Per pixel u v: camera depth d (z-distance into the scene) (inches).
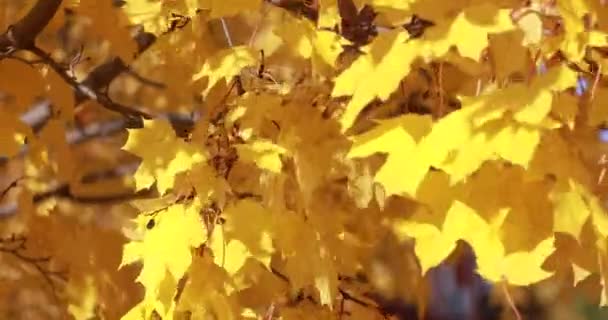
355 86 58.3
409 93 66.2
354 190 67.0
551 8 56.7
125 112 76.0
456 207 55.6
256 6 65.6
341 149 66.3
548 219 55.0
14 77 71.5
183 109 75.4
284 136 65.7
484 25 55.9
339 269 69.6
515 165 55.5
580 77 58.4
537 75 56.0
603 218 54.8
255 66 67.1
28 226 77.7
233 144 64.4
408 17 60.2
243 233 61.5
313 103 66.7
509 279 54.5
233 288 62.7
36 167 74.2
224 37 72.2
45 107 80.2
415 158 54.9
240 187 65.8
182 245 59.8
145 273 59.7
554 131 55.6
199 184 61.4
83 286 76.3
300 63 70.2
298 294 69.1
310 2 69.4
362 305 72.3
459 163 53.7
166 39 70.5
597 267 58.9
